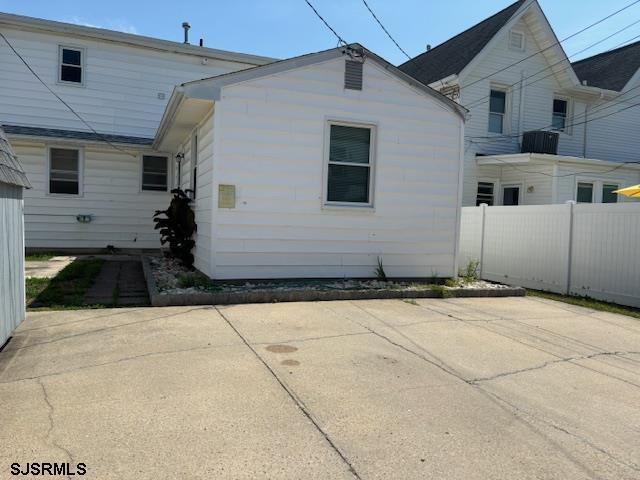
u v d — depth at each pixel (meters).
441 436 3.16
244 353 4.59
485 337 5.60
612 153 18.19
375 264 8.53
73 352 4.45
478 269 11.43
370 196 8.45
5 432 2.95
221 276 7.55
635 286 8.22
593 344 5.59
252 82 7.57
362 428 3.21
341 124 8.20
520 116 16.31
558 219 9.60
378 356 4.70
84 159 13.53
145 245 14.15
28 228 13.09
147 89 14.78
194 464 2.70
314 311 6.45
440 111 8.83
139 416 3.23
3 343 4.32
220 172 7.46
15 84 13.48
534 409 3.67
